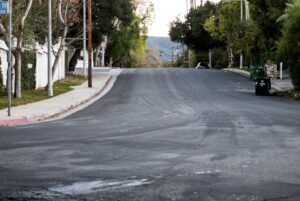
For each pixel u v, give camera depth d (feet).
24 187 24.58
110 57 267.39
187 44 286.25
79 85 123.65
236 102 83.87
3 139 41.34
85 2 148.66
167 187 24.41
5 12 59.00
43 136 43.24
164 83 132.05
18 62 83.97
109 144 38.24
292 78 105.81
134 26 242.99
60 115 65.10
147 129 47.98
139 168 28.99
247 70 177.88
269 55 152.35
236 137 41.78
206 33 269.03
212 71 181.88
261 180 25.76
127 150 35.35
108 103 83.97
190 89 115.03
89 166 29.60
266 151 34.63
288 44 105.19
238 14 197.77
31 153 34.19
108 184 25.09
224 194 23.11
